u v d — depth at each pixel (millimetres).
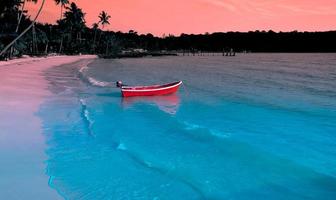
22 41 71062
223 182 10094
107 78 43219
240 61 104062
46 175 9867
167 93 28859
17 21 64375
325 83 40250
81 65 69938
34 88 27766
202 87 35719
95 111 21109
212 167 11336
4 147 12211
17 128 14789
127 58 127625
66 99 23906
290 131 16969
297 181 10336
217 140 14672
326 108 23641
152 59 120000
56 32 109188
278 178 10547
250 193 9445
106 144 13648
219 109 23016
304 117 20453
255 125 18250
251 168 11328
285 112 22078
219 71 60188
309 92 32219
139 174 10516
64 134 14578
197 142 14359
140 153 12617
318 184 10188
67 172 10422
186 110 22547
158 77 46031
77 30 118750
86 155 12141
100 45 150375
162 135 15461
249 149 13383
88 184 9617
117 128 16688
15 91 24922
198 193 9289
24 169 10242
